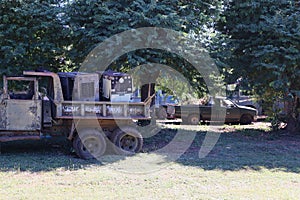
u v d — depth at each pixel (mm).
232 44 12742
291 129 14609
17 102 8773
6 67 10836
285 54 11742
